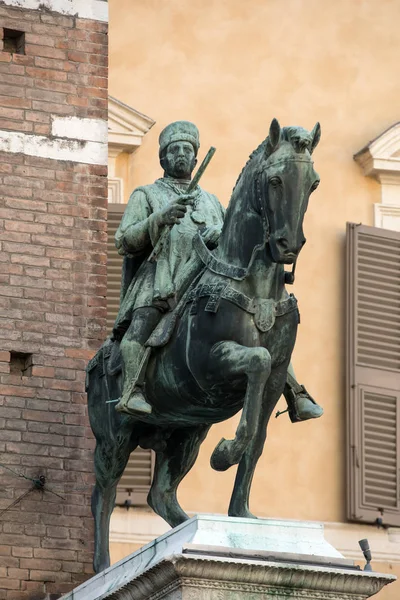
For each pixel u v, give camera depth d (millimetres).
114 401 17375
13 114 19438
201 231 17344
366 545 16766
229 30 23328
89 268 19344
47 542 18766
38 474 18875
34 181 19375
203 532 16141
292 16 23547
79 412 19078
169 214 17125
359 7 23750
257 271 16703
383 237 22969
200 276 17094
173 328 17062
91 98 19672
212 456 16484
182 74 23094
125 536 21500
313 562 16219
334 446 22484
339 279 22922
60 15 19766
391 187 23312
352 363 22609
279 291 16812
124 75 22953
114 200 22484
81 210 19438
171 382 17062
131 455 21703
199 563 15922
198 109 23047
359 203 23219
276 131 16453
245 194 16766
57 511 18859
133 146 22656
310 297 22828
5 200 19266
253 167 16688
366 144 23344
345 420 22547
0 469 18797
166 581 16094
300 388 17156
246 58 23312
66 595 17484
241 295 16703
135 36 23078
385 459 22484
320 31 23609
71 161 19500
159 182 17719
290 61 23422
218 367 16609
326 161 23266
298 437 22438
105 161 19594
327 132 23344
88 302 19281
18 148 19391
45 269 19234
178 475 17953
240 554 16078
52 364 19094
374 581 16281
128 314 17375
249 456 16797
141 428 17828
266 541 16219
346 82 23531
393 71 23688
